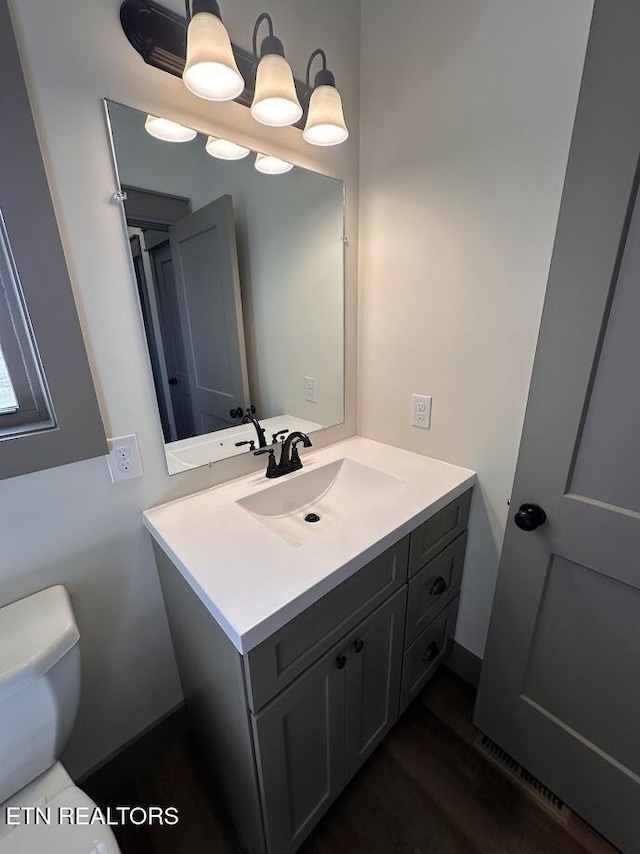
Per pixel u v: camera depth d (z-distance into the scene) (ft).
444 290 3.78
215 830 3.39
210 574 2.51
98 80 2.53
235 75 2.55
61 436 2.72
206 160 3.18
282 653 2.40
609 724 3.11
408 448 4.58
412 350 4.22
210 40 2.38
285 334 4.08
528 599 3.40
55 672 2.51
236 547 2.80
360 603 2.92
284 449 4.00
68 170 2.51
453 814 3.46
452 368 3.91
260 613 2.20
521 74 2.89
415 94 3.54
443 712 4.36
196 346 3.43
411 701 4.19
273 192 3.65
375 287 4.40
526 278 3.21
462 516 4.01
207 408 3.61
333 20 3.60
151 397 3.20
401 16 3.46
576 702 3.29
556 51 2.69
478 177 3.30
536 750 3.63
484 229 3.36
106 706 3.55
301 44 3.45
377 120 3.90
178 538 2.92
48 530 2.89
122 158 2.73
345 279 4.43
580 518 2.91
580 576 3.05
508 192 3.15
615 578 2.84
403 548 3.20
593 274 2.51
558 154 2.84
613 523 2.75
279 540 2.88
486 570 4.19
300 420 4.46
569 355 2.72
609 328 2.53
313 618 2.52
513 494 3.29
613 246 2.40
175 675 3.95
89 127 2.55
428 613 3.97
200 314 3.42
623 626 2.89
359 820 3.41
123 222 2.81
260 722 2.40
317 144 3.40
